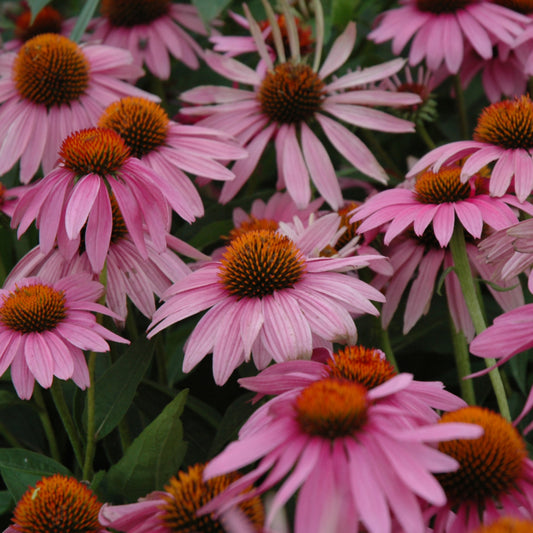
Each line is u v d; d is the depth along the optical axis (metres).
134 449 0.97
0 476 1.06
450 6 1.16
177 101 1.26
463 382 1.03
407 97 1.10
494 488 0.90
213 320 0.98
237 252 0.99
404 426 0.91
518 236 0.96
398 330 1.09
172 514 0.91
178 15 1.22
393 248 1.05
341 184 1.17
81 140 1.00
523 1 1.16
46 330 0.99
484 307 1.09
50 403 1.07
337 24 1.20
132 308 1.12
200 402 1.05
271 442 0.88
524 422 1.04
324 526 0.86
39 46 1.12
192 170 1.06
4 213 1.09
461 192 1.00
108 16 1.22
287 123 1.12
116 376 1.00
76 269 1.03
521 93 1.18
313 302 0.98
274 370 0.95
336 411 0.88
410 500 0.87
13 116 1.12
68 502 0.94
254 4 1.25
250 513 0.91
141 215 1.02
